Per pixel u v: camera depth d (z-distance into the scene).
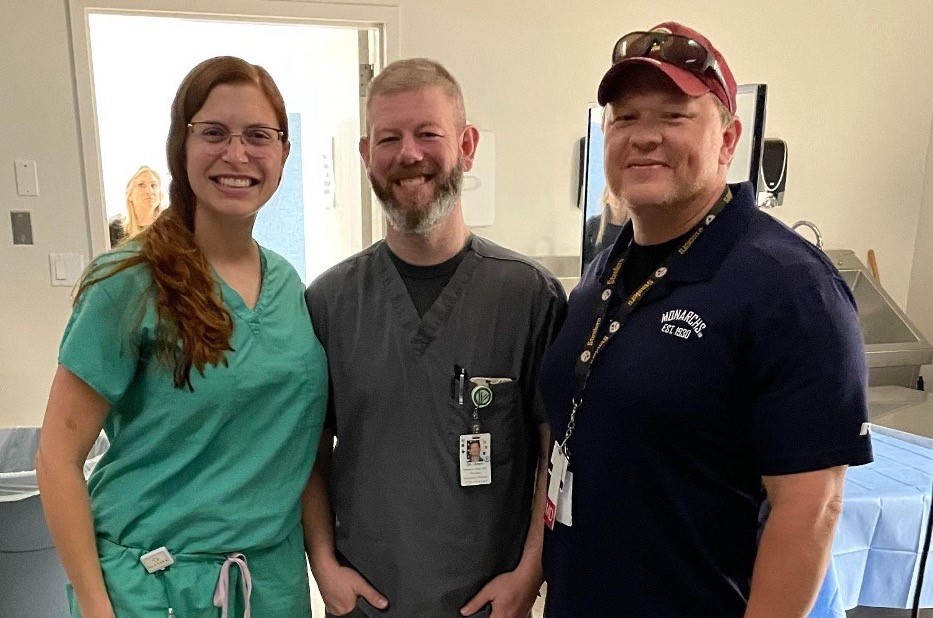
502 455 1.34
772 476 0.93
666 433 0.98
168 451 1.17
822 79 3.13
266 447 1.21
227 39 4.79
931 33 3.22
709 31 2.96
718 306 0.96
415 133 1.26
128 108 4.81
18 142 2.43
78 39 2.42
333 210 3.48
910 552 1.63
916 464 1.79
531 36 2.78
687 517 1.01
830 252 3.14
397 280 1.36
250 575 1.21
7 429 2.32
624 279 1.14
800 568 0.90
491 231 2.86
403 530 1.31
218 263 1.24
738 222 1.02
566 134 2.87
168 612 1.15
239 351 1.19
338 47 3.17
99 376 1.11
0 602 1.93
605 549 1.07
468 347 1.34
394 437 1.32
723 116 1.04
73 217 2.53
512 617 1.33
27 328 2.54
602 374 1.05
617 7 2.85
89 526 1.13
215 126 1.16
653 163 1.01
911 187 3.35
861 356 0.91
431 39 2.69
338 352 1.36
